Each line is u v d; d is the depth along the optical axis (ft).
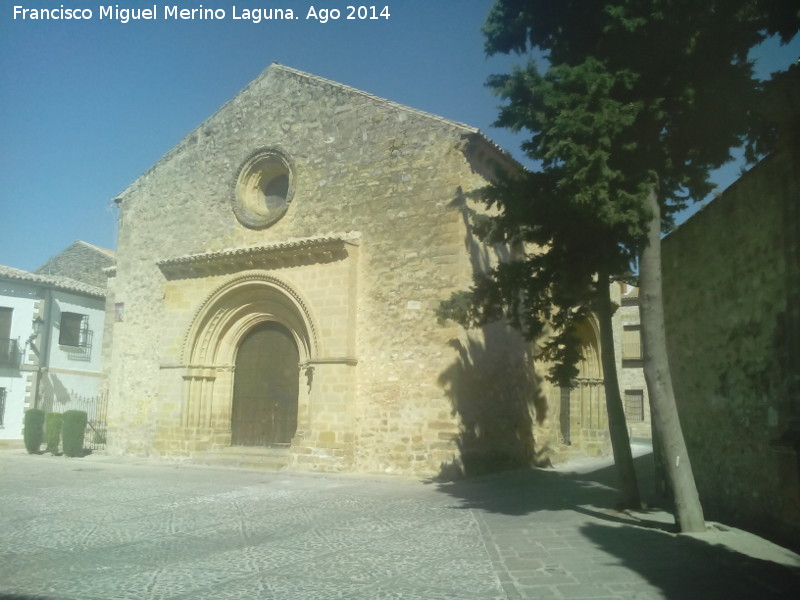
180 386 59.00
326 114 56.65
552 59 32.45
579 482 46.14
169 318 60.64
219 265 57.82
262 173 61.00
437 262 48.75
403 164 51.49
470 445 48.03
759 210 27.25
